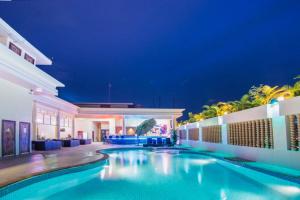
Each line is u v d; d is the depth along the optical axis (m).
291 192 7.95
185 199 7.25
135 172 11.55
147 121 36.59
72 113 34.97
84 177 10.55
